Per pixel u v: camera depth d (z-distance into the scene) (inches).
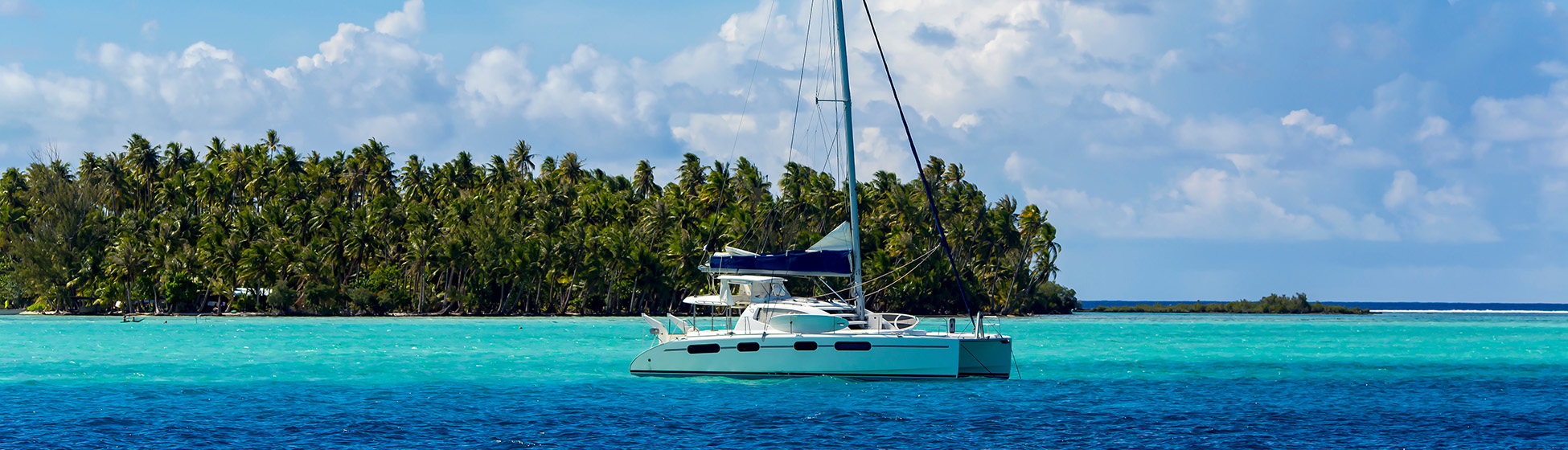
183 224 4099.4
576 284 4279.0
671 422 944.9
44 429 893.2
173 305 4069.9
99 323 3164.4
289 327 2928.2
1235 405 1081.4
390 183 4825.3
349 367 1472.7
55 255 3909.9
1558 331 3105.3
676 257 4205.2
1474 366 1573.6
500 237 4101.9
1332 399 1135.0
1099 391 1195.9
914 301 4515.3
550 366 1486.2
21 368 1430.9
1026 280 5078.7
